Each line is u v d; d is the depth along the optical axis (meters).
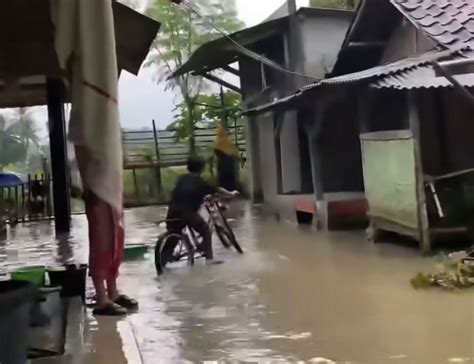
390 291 5.90
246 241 9.72
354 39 11.13
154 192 17.88
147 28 6.81
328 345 4.35
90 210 5.27
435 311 5.13
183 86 17.53
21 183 16.39
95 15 4.72
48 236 12.24
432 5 9.50
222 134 14.67
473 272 6.22
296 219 11.91
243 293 6.14
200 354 4.31
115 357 4.30
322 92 10.27
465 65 7.54
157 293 6.32
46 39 6.42
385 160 8.44
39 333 4.39
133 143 17.89
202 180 7.96
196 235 8.52
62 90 12.09
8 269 8.34
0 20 6.07
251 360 4.12
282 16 14.45
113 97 4.75
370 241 9.08
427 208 8.00
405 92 8.56
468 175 8.04
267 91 14.81
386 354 4.11
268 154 15.16
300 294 5.97
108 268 5.50
